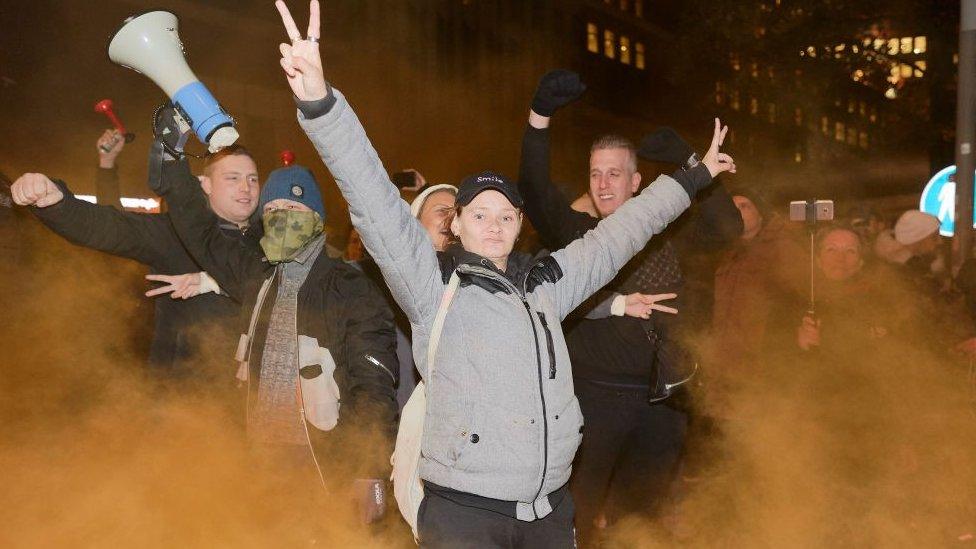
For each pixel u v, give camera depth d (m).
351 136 2.78
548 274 3.16
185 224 3.86
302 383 3.71
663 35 35.25
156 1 14.11
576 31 29.86
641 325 4.45
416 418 3.12
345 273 3.85
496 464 2.88
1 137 11.68
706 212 4.62
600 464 4.51
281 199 3.87
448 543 2.92
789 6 21.11
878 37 21.28
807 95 21.81
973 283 5.54
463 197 3.10
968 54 7.38
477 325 2.94
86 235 3.86
